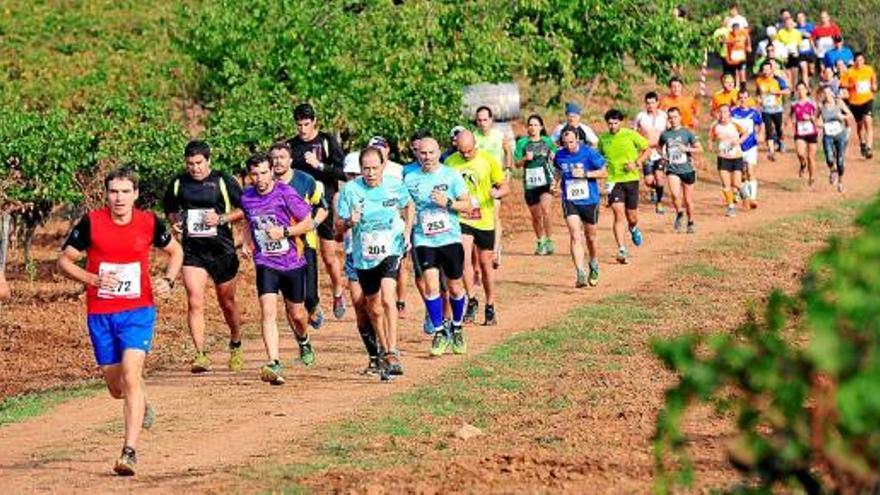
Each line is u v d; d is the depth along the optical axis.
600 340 35.22
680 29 64.75
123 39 71.12
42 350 37.88
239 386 31.61
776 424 14.77
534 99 74.25
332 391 30.59
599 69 65.44
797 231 54.72
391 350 31.47
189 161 31.69
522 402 28.28
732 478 20.70
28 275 49.50
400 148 54.25
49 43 71.50
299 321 32.25
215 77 56.97
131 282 23.88
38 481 23.77
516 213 60.56
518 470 21.67
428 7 58.03
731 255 49.16
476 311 38.91
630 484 20.72
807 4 92.06
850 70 73.06
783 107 81.38
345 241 38.56
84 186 46.50
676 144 54.31
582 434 24.59
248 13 55.69
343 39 55.69
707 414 25.81
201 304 32.72
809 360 13.34
